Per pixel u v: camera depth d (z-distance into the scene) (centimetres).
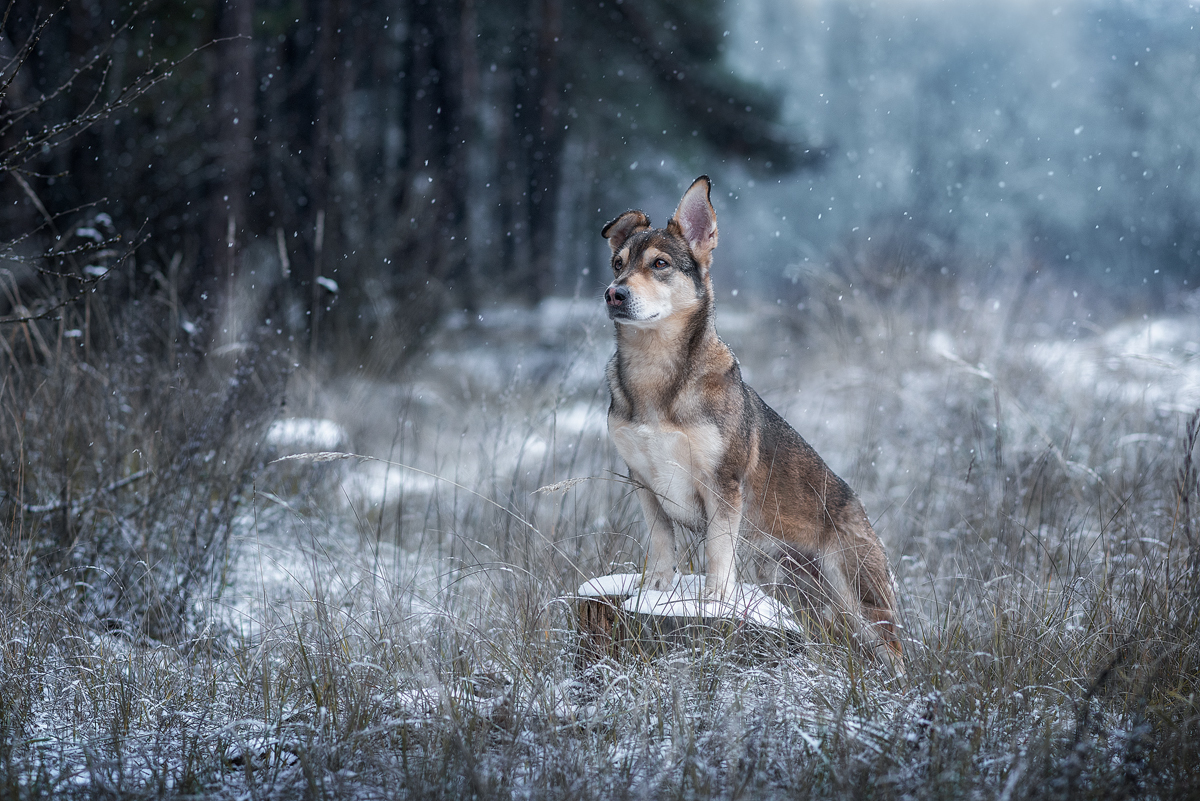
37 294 679
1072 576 411
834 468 673
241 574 499
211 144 1020
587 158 2748
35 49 921
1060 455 511
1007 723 321
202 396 555
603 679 345
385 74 1864
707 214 403
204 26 1178
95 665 368
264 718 336
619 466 634
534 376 980
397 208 1474
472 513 571
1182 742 288
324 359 835
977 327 954
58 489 477
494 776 283
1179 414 613
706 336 393
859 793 269
